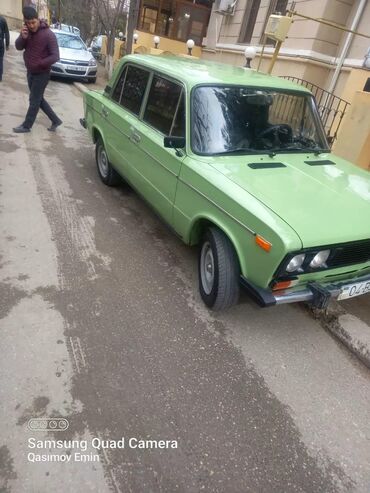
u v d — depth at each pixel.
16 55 17.58
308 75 8.73
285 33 5.52
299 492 2.04
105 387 2.45
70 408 2.28
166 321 3.07
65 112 9.18
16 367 2.48
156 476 2.01
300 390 2.66
